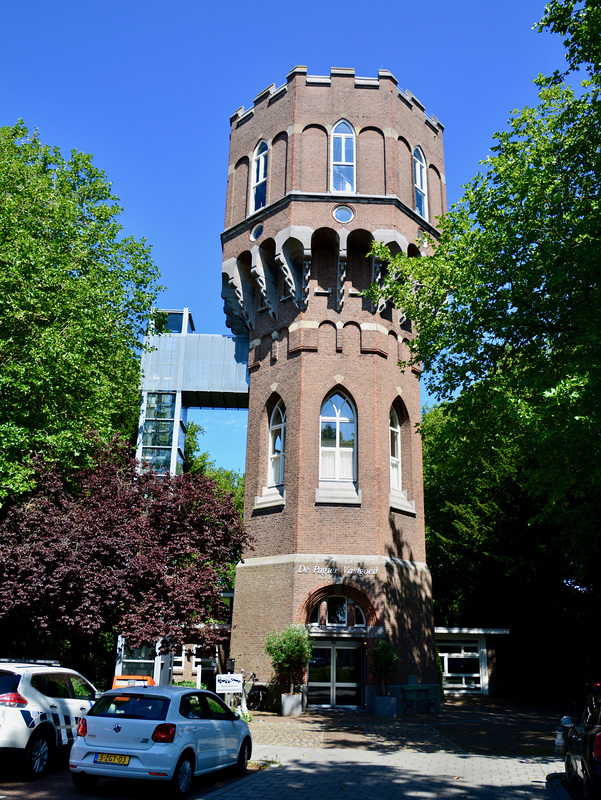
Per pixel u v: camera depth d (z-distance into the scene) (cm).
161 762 951
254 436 2559
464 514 3253
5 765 1187
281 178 2655
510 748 1509
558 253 1429
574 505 2270
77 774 1020
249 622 2278
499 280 1575
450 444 1723
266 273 2639
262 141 2816
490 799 990
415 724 1903
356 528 2270
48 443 1791
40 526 1499
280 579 2234
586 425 1276
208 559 1688
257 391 2606
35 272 1903
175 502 1670
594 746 880
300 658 2055
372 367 2447
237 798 986
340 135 2673
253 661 2217
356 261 2573
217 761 1097
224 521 1725
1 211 2047
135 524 1564
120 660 2930
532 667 3031
